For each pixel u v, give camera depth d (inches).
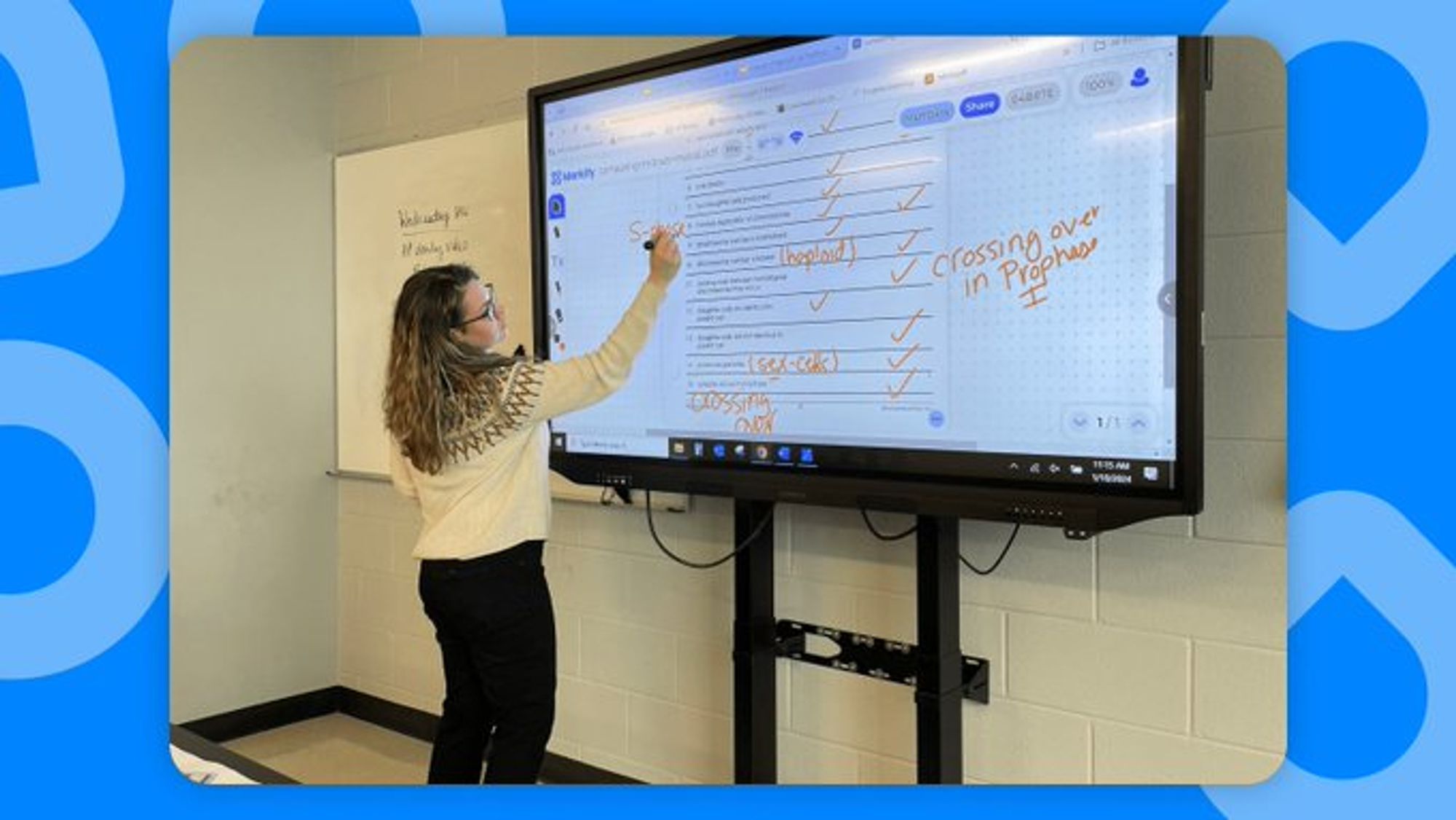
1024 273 61.8
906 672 74.6
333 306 126.7
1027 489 61.9
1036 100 61.3
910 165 66.0
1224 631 66.4
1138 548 69.6
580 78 81.9
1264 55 62.9
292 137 123.3
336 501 128.6
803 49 70.4
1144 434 57.9
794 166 71.0
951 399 64.7
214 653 119.5
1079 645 72.1
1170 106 57.0
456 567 75.9
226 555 120.2
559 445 84.7
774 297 72.3
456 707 83.0
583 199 82.7
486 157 107.7
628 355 73.8
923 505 65.6
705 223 75.5
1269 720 65.0
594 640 101.0
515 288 105.3
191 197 116.7
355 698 127.1
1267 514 64.6
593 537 100.9
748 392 73.8
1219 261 65.0
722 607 92.0
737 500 78.5
